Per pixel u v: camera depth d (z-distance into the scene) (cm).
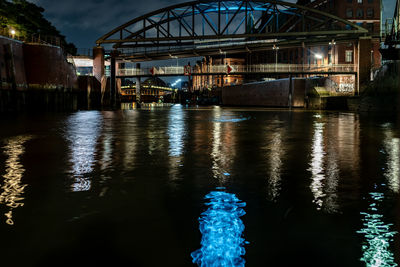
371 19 8100
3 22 5725
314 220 454
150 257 347
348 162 923
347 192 604
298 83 7656
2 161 940
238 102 10606
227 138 1563
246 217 468
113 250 364
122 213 486
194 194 595
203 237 398
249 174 770
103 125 2442
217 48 7119
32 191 613
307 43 6569
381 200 550
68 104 6041
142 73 7825
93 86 7206
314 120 3019
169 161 947
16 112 4747
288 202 543
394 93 3903
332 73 6278
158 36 6888
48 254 354
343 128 2119
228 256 347
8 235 402
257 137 1602
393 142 1391
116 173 782
